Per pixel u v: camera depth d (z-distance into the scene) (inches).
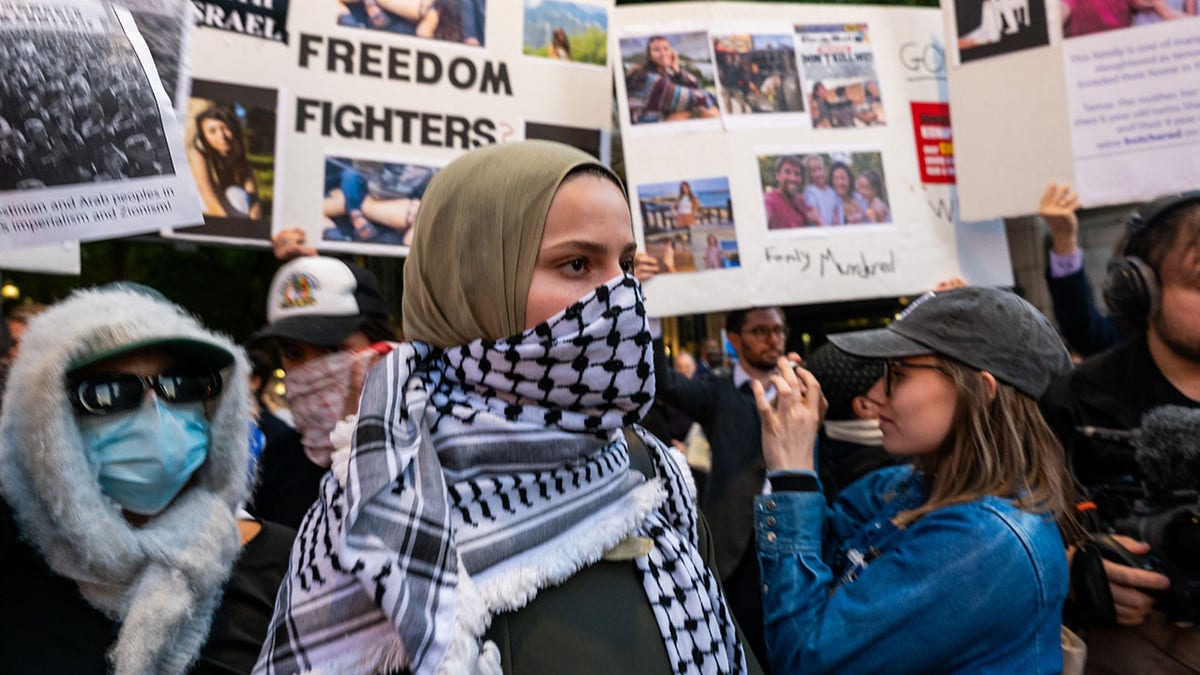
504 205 41.4
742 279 115.7
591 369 40.7
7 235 51.3
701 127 117.6
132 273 374.6
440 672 33.2
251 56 103.1
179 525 55.5
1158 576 64.2
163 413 54.6
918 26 124.0
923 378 66.6
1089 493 73.4
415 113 109.7
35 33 52.5
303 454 101.6
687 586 43.3
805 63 120.6
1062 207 108.6
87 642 52.3
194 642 54.3
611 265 42.3
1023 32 111.0
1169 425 66.3
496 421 40.2
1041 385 65.5
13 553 53.4
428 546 35.2
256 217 103.0
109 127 54.4
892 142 120.7
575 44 116.7
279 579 59.6
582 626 39.5
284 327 100.3
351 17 107.5
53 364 51.0
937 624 58.2
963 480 65.1
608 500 42.6
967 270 120.0
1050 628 60.4
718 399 114.1
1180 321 70.6
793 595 65.4
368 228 107.3
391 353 40.8
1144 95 105.3
